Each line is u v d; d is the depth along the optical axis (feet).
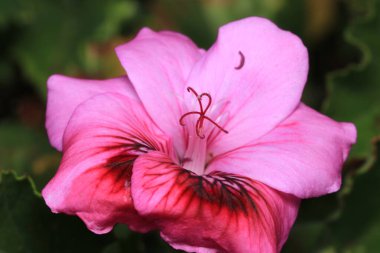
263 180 0.66
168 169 0.64
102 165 0.64
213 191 0.64
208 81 0.71
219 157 0.69
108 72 0.91
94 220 0.63
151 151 0.65
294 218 0.67
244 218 0.64
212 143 0.71
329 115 0.85
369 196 0.79
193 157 0.70
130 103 0.69
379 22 0.86
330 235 0.81
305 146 0.67
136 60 0.69
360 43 0.86
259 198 0.65
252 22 0.71
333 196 0.79
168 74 0.70
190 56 0.72
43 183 0.85
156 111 0.69
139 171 0.63
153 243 0.83
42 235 0.73
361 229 0.81
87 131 0.66
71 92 0.70
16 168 0.89
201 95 0.69
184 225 0.62
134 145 0.66
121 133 0.66
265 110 0.70
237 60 0.70
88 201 0.63
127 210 0.63
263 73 0.70
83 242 0.74
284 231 0.66
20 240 0.72
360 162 0.80
